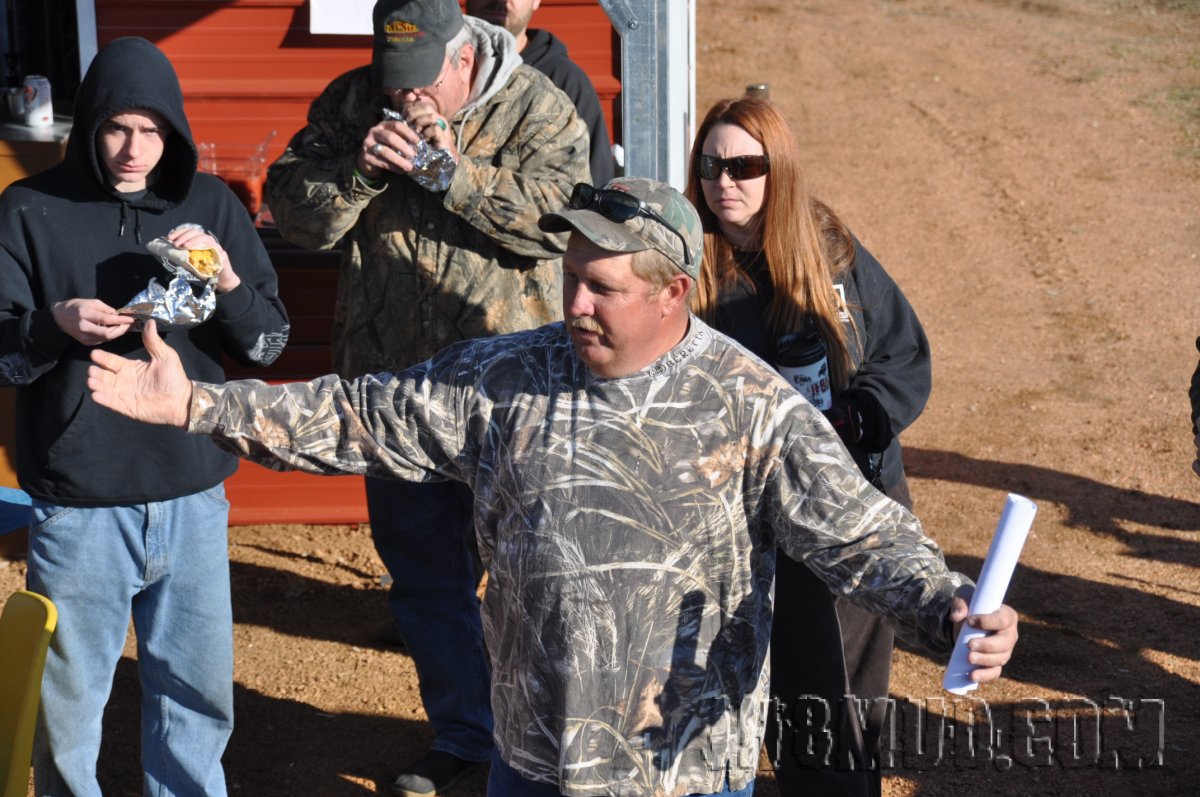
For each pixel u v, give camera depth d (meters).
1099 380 13.51
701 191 5.35
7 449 8.98
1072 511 10.37
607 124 9.78
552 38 8.01
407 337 6.30
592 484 3.69
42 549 5.18
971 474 11.13
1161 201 19.50
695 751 3.80
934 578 3.50
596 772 3.77
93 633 5.27
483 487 3.88
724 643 3.78
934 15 29.64
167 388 3.88
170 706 5.49
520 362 3.86
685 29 6.87
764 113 5.16
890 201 19.70
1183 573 9.24
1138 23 28.83
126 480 5.13
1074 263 17.22
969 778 6.70
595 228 3.49
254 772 6.70
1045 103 24.11
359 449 3.95
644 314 3.62
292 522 9.83
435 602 6.61
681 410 3.69
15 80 9.64
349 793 6.54
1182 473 11.16
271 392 3.95
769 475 3.70
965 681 3.33
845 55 26.83
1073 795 6.57
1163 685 7.67
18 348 4.84
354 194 5.95
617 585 3.69
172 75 5.06
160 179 5.27
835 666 5.21
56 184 5.12
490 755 6.65
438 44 5.80
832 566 3.66
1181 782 6.68
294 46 9.57
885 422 5.16
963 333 15.02
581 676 3.71
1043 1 30.50
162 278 5.16
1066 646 8.12
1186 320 15.27
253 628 8.24
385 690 7.55
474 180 5.90
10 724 4.30
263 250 5.60
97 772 6.70
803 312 5.23
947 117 23.45
